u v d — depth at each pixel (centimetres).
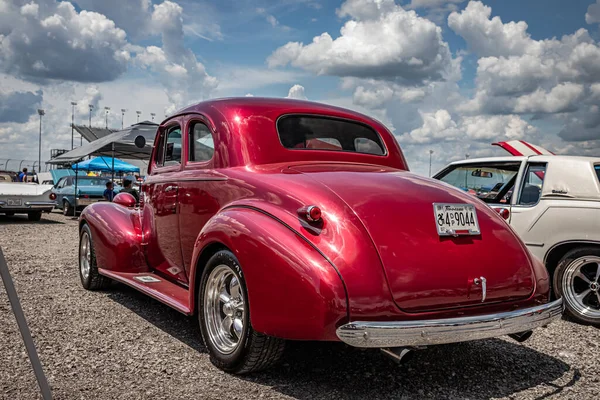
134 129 1543
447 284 262
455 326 249
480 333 255
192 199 360
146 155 1650
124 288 522
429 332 244
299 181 292
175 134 414
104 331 374
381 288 248
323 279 243
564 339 390
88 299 472
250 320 267
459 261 270
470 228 288
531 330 291
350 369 309
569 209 448
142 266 444
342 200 272
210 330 308
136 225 451
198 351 335
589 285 439
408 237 265
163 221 404
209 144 361
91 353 327
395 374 304
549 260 466
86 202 1608
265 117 346
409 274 255
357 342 237
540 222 463
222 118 349
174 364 310
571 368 325
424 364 324
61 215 1711
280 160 334
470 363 329
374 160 380
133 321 402
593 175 448
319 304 241
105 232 452
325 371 305
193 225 358
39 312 422
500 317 261
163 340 356
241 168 326
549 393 283
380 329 237
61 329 377
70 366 304
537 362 335
